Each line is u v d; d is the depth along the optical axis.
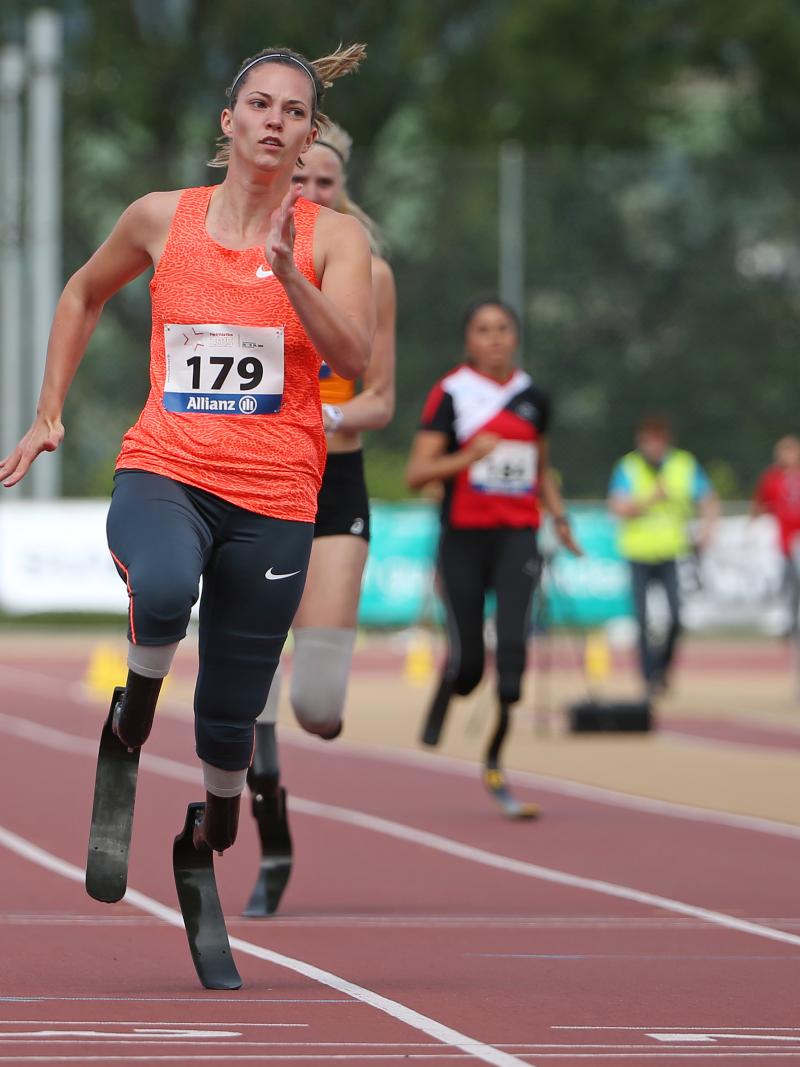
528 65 117.50
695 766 35.09
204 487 13.83
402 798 30.09
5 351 78.88
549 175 91.56
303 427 14.05
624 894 20.89
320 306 13.18
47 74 75.62
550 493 28.89
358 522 19.36
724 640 79.81
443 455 27.59
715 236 91.88
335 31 119.88
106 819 14.26
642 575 50.56
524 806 27.56
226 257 13.92
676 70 120.50
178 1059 12.31
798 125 122.88
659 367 91.31
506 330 27.72
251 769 19.14
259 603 14.01
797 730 42.88
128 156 100.62
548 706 48.66
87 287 14.47
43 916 18.92
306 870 22.61
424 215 91.81
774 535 77.19
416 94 121.19
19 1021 13.59
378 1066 12.29
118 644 74.12
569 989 15.48
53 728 41.94
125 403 95.00
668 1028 13.86
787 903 20.31
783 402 91.62
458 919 19.17
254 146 13.80
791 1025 14.03
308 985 15.48
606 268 91.31
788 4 121.38
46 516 76.62
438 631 76.25
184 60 117.88
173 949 17.16
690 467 51.00
